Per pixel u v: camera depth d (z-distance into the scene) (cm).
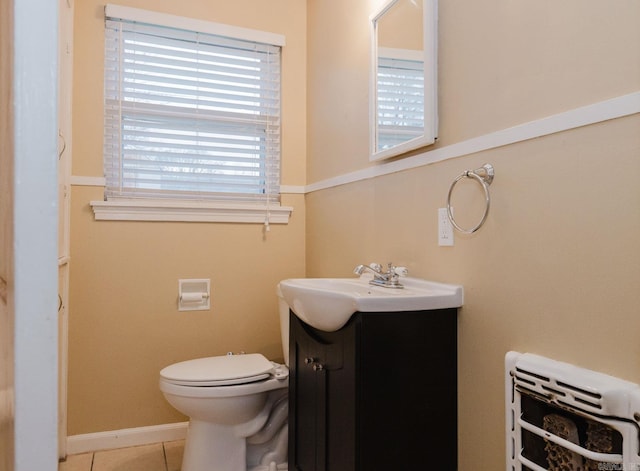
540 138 103
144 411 222
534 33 105
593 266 90
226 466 179
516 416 102
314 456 146
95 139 215
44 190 32
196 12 232
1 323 36
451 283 133
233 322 238
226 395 173
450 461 128
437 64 139
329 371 136
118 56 221
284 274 250
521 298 107
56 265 33
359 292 146
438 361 127
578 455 88
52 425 32
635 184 83
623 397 80
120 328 218
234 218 238
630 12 84
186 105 235
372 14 177
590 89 91
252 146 249
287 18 252
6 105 34
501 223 114
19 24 32
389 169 167
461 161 129
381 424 121
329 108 223
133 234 221
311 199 246
